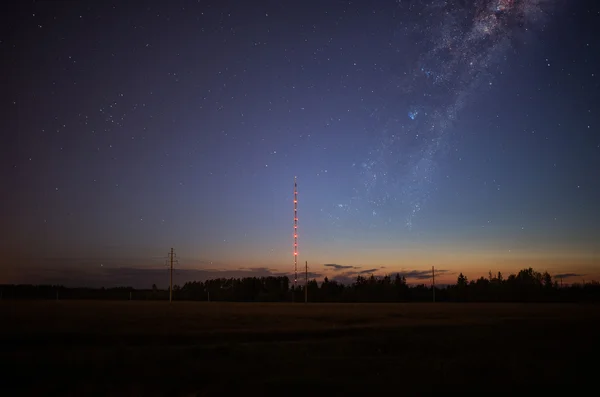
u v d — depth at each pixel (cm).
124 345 2898
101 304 10150
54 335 3378
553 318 5650
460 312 7025
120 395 1673
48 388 1766
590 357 2348
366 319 5353
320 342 3106
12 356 2416
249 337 3519
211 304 10712
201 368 2131
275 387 1681
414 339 3284
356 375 1938
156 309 7606
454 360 2275
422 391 1605
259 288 16625
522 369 1942
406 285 15775
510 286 15150
